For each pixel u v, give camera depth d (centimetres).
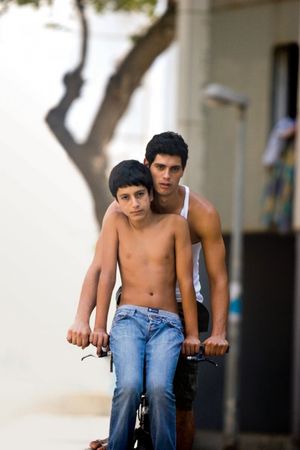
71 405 2539
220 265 1160
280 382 4150
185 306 1112
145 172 1091
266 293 4172
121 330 1091
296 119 4075
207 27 4022
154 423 1069
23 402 2512
